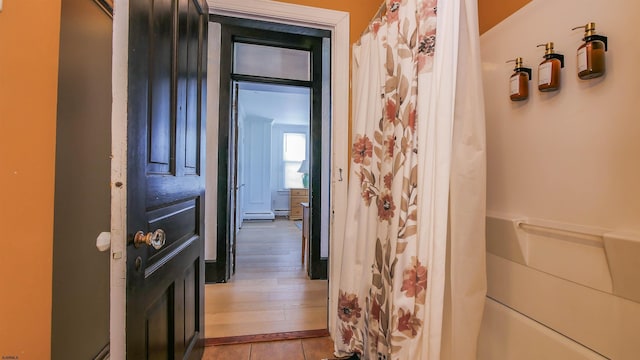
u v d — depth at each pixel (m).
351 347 1.41
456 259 0.85
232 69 2.65
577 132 0.77
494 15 1.16
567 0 0.79
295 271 2.87
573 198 0.77
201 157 1.45
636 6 0.64
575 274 0.76
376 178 1.32
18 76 0.74
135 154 0.78
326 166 2.67
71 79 0.96
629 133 0.65
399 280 0.97
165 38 1.00
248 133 6.11
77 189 1.00
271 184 6.58
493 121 1.06
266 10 1.58
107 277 1.19
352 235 1.44
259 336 1.66
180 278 1.17
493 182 1.05
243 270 2.89
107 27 1.16
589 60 0.71
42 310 0.85
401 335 0.95
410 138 1.00
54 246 0.89
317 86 2.67
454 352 0.84
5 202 0.72
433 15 0.93
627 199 0.66
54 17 0.86
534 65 0.90
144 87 0.83
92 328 1.10
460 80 0.86
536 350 0.84
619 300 0.66
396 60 1.16
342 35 1.67
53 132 0.87
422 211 0.93
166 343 1.04
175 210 1.12
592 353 0.71
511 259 0.95
